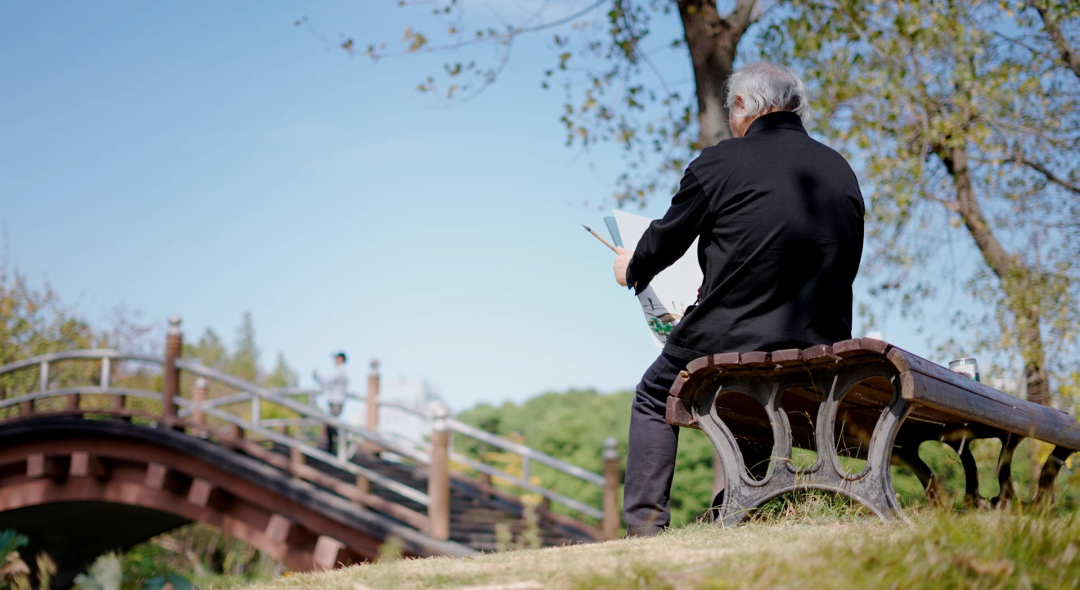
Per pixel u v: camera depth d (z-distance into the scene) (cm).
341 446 1116
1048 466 330
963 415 254
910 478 370
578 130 1073
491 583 186
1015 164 916
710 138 906
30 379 2014
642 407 289
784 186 265
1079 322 824
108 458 1242
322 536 1087
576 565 194
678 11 970
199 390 1521
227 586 281
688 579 161
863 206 283
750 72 291
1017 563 163
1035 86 866
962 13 861
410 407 1320
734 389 264
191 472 1175
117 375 2245
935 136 856
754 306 263
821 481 247
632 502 286
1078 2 855
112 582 500
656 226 282
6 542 471
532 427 2519
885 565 159
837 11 923
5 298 1986
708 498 1928
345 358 1456
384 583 199
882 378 262
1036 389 827
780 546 195
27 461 1270
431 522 1039
